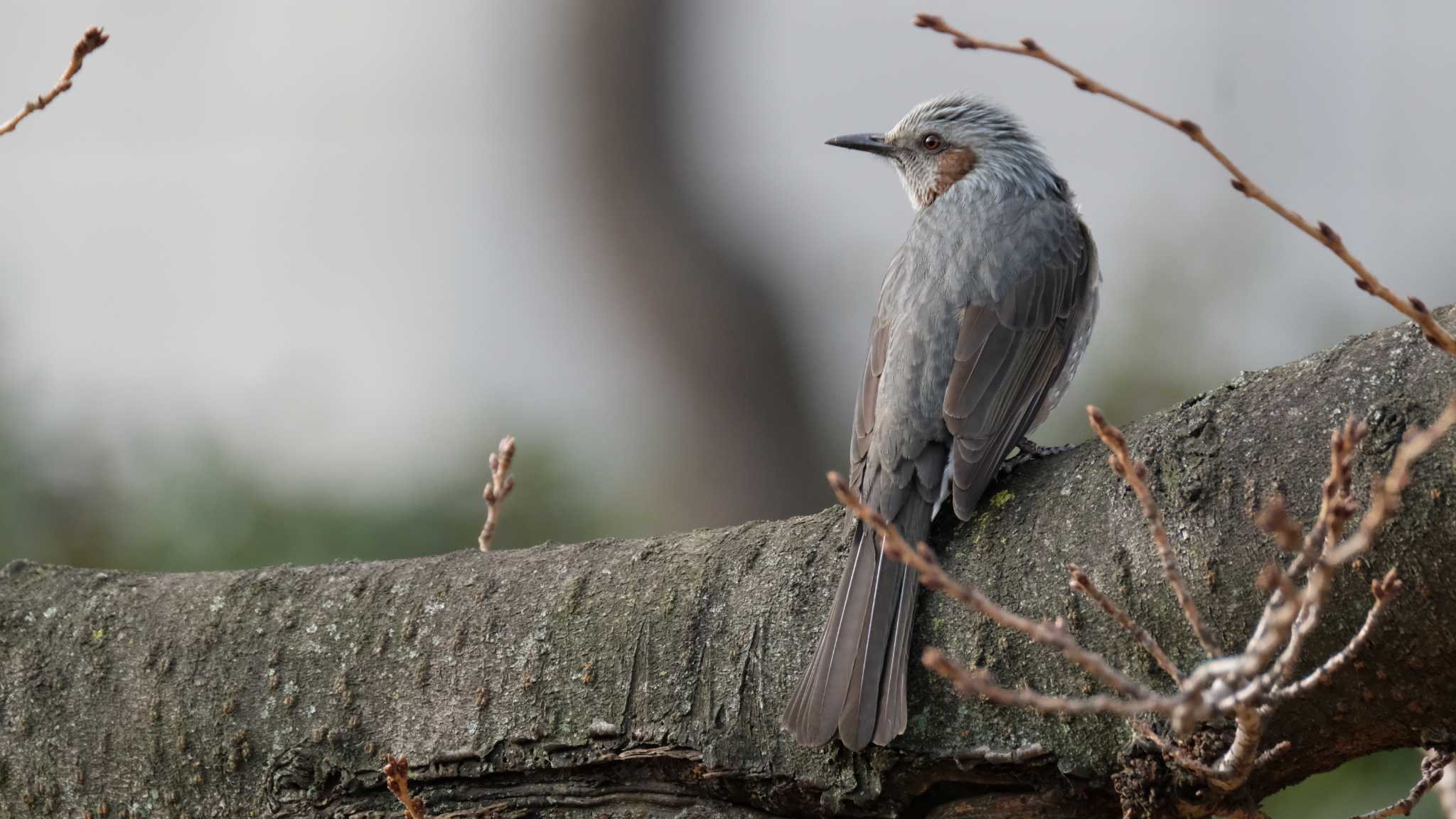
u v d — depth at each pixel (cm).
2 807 820
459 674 779
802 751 727
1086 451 753
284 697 794
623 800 756
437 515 1567
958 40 616
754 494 2845
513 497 1609
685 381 2891
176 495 1453
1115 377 1705
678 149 2936
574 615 778
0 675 827
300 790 782
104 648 824
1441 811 1185
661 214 2906
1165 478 697
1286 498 664
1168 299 1709
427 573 823
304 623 812
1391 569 630
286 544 1461
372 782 778
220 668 806
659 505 2630
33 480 1430
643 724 748
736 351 2859
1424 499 628
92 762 809
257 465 1510
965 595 561
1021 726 700
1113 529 707
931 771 713
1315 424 671
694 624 760
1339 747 688
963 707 710
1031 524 735
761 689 738
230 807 792
